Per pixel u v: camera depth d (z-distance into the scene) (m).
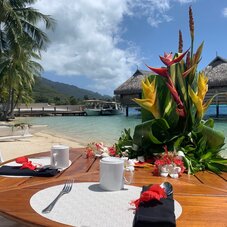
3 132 10.82
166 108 2.54
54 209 1.38
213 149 2.45
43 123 26.41
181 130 2.57
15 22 17.70
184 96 2.54
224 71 25.41
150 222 1.16
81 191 1.64
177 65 2.56
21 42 19.28
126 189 1.69
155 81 2.62
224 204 1.47
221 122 23.41
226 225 1.21
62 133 16.59
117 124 24.19
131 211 1.36
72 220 1.26
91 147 2.77
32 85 38.38
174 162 2.10
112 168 1.65
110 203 1.46
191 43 2.55
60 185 1.76
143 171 2.19
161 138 2.52
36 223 1.24
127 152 2.58
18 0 19.58
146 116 2.67
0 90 32.41
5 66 25.66
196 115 2.52
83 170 2.21
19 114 42.97
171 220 1.17
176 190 1.73
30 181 1.88
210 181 1.99
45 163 2.35
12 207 1.41
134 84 32.22
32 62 32.97
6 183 1.83
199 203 1.48
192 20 2.51
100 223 1.24
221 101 26.20
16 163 2.27
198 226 1.20
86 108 49.16
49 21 20.44
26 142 10.88
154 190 1.40
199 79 2.50
